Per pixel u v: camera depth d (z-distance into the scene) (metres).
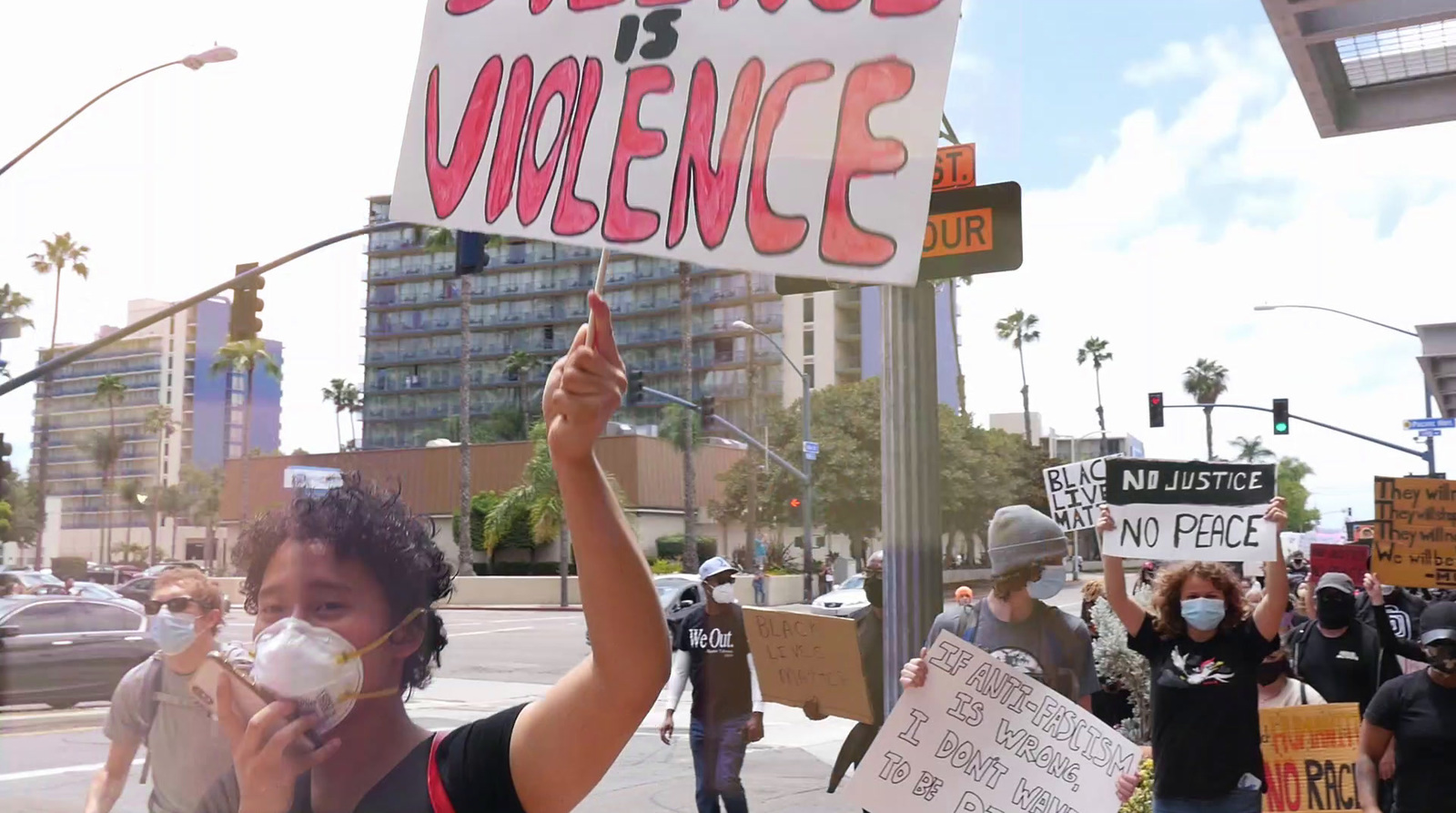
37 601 6.34
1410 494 6.65
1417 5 5.86
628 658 1.39
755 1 1.76
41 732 6.00
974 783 3.60
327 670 1.36
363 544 1.47
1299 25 5.97
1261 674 4.95
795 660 4.23
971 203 3.74
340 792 1.41
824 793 5.73
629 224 1.76
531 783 1.41
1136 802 4.45
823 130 1.70
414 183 1.88
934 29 1.67
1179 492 4.16
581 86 1.82
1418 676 4.35
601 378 1.35
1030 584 3.74
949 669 3.67
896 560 3.94
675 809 6.02
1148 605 4.32
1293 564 11.35
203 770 1.61
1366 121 7.02
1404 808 4.30
